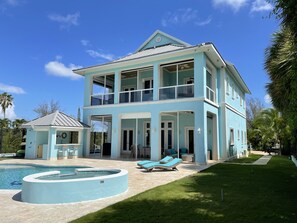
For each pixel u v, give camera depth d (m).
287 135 20.59
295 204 5.13
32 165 13.20
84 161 14.48
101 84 21.25
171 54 14.58
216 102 16.34
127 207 4.97
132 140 20.25
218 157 15.86
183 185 7.28
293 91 4.94
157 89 15.36
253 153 26.69
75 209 4.97
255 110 41.72
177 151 15.97
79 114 24.20
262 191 6.45
